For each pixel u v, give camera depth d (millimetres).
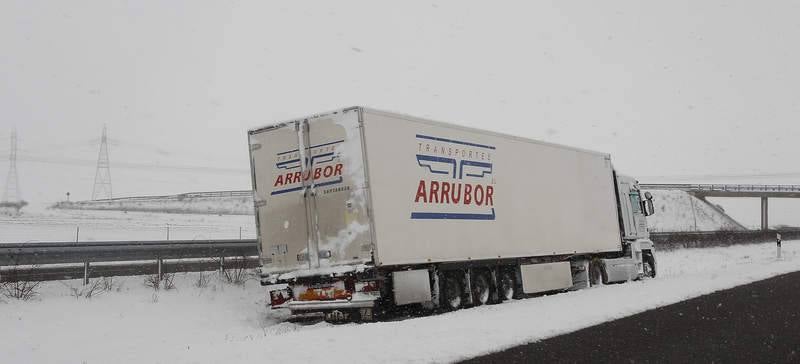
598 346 8945
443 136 14773
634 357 8203
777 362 7820
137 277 16078
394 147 13414
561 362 7934
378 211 12781
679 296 14594
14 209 55062
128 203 60438
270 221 13633
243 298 15758
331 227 12977
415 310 14570
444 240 14367
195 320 13570
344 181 12898
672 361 7941
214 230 41750
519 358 8156
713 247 47469
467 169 15359
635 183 24531
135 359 8953
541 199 18094
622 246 22922
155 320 13141
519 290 17062
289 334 10250
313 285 13375
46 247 13906
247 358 8047
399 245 13141
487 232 15766
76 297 13680
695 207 87562
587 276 20219
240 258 17844
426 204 14008
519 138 17438
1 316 12031
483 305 15539
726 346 8836
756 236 54188
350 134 12898
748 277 19344
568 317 11469
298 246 13305
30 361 10133
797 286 16766
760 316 11555
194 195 63156
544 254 17938
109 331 12141
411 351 8336
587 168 20875
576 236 19625
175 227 42656
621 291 16172
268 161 13766
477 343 8930
